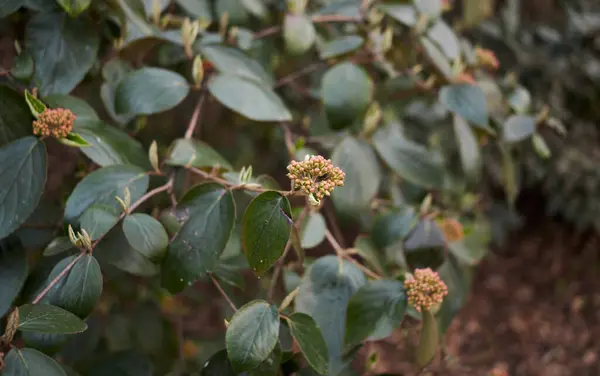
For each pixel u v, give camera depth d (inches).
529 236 78.4
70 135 28.1
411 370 43.3
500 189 70.1
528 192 77.9
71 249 29.2
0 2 29.4
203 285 55.6
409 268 32.9
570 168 63.3
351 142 32.3
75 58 29.9
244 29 35.1
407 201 37.6
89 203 28.3
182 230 28.1
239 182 28.8
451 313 33.1
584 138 63.6
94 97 35.2
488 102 36.7
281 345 29.1
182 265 28.0
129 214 28.0
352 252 31.0
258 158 52.3
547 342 65.2
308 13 37.0
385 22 37.2
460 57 36.8
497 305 69.0
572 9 55.6
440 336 33.0
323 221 31.0
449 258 33.5
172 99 30.2
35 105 27.9
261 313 27.0
